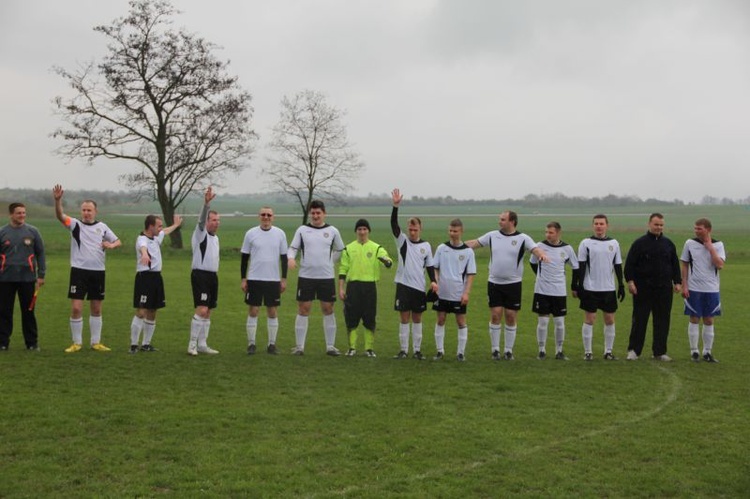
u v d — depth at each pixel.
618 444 8.22
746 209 196.00
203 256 13.20
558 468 7.43
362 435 8.40
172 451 7.71
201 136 50.31
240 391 10.38
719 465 7.56
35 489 6.64
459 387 10.88
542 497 6.67
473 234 82.94
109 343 14.55
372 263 13.51
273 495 6.61
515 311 13.48
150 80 48.94
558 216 162.75
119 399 9.73
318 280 13.43
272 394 10.23
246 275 13.48
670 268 13.60
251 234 13.45
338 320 18.77
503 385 11.02
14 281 13.10
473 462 7.57
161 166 50.12
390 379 11.38
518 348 15.11
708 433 8.70
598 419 9.22
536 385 11.09
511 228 13.45
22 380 10.70
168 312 19.52
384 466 7.40
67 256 40.25
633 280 13.70
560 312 13.62
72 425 8.52
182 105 50.53
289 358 13.07
